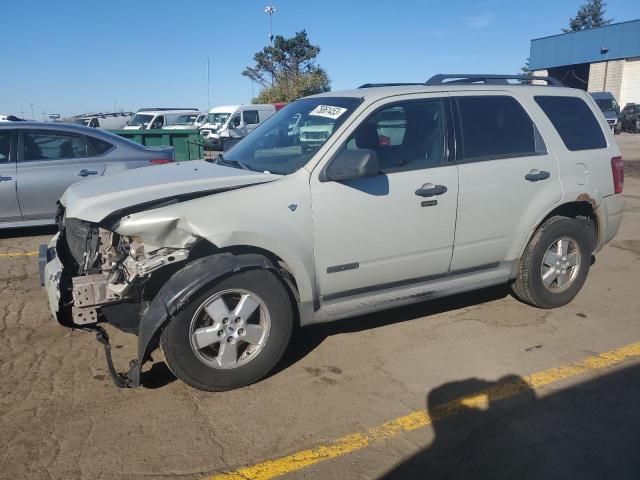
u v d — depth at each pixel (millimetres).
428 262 4488
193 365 3650
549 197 4922
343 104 4469
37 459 3123
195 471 3043
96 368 4172
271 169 4211
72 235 4246
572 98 5336
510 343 4562
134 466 3070
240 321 3754
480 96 4793
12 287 5941
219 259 3672
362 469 3070
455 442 3301
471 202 4555
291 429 3418
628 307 5352
